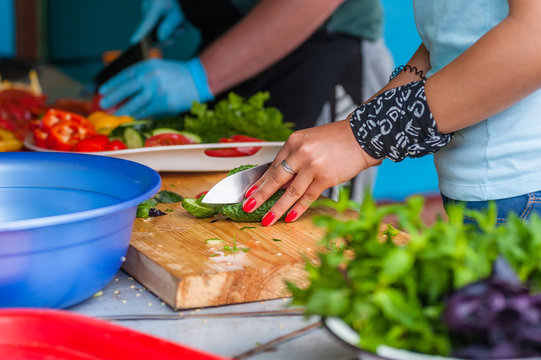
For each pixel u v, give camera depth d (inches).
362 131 47.3
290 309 38.3
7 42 211.2
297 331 34.8
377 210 27.9
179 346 26.7
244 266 40.6
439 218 27.4
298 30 98.7
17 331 29.2
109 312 38.1
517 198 52.1
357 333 26.3
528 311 23.7
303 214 54.2
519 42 39.7
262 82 109.7
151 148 65.1
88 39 207.9
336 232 27.6
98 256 36.5
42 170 46.8
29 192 46.6
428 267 25.3
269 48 99.9
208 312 38.5
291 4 96.6
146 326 35.9
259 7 99.8
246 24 99.7
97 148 67.4
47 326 29.1
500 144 51.5
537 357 24.5
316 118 112.2
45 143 73.7
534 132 50.8
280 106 110.3
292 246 45.4
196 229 49.4
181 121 77.5
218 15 111.3
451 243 25.5
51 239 33.8
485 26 49.6
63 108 106.8
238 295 39.8
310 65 110.0
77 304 39.1
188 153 67.2
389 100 46.2
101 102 98.3
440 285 25.2
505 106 43.1
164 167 67.6
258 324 36.1
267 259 42.1
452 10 50.8
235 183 51.5
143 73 96.8
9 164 46.6
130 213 38.7
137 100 96.7
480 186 53.0
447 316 24.0
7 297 34.4
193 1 111.4
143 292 41.5
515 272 25.5
